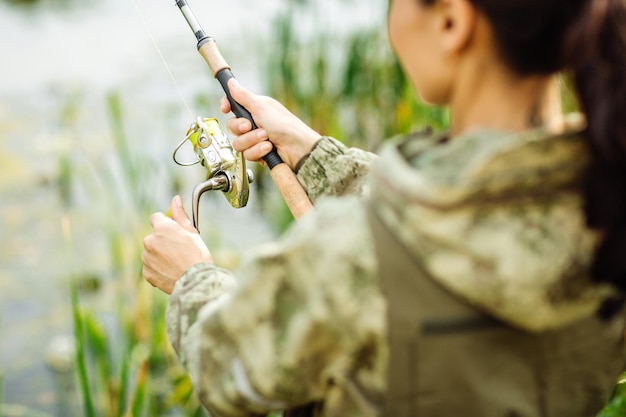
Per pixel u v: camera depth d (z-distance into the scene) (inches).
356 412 28.9
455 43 27.8
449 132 29.7
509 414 28.9
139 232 126.8
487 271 26.4
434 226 26.2
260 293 28.8
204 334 31.1
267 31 227.6
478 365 28.2
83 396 82.2
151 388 99.9
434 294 27.1
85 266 138.3
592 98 26.0
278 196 155.6
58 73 226.5
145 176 139.1
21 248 144.4
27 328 125.2
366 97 157.8
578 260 27.3
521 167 26.0
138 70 225.0
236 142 48.2
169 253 37.8
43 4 288.4
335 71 170.1
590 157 26.6
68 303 129.9
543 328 27.9
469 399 28.3
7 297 131.9
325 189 46.5
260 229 147.7
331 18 205.5
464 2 27.2
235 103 48.9
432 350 27.6
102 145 179.9
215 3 270.1
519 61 27.4
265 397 29.7
